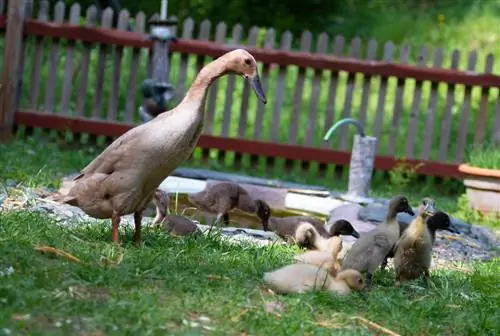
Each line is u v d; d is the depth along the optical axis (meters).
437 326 8.07
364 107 19.02
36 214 10.15
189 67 25.14
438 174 18.84
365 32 29.62
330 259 9.45
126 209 9.52
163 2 17.12
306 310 7.81
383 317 8.10
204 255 9.39
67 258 8.46
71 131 18.94
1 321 6.52
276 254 10.12
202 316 7.40
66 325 6.71
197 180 15.97
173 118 9.48
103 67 19.02
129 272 8.17
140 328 6.79
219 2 29.05
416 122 18.97
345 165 19.02
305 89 25.28
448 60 27.52
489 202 15.99
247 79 9.77
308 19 30.14
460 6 31.81
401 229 11.25
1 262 8.01
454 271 10.79
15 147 17.23
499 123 18.92
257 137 19.08
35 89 18.98
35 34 18.81
